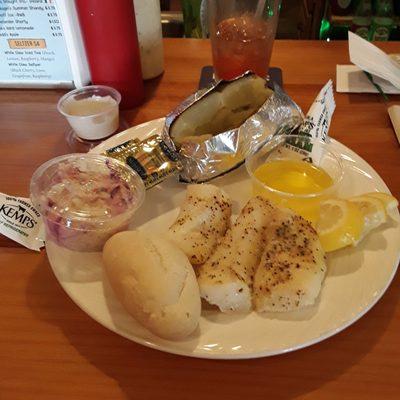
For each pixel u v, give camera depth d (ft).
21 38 2.86
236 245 1.80
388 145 2.60
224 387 1.52
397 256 1.80
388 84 3.05
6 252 2.00
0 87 3.14
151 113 2.91
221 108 2.37
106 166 2.07
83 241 1.83
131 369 1.58
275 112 2.24
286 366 1.58
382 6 4.19
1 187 2.33
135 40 2.73
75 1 2.55
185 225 1.89
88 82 3.13
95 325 1.71
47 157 2.56
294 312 1.61
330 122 2.70
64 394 1.51
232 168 2.29
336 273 1.76
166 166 2.19
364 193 2.14
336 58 3.38
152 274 1.50
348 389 1.51
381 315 1.73
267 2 2.77
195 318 1.50
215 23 2.88
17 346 1.65
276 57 3.39
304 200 1.98
